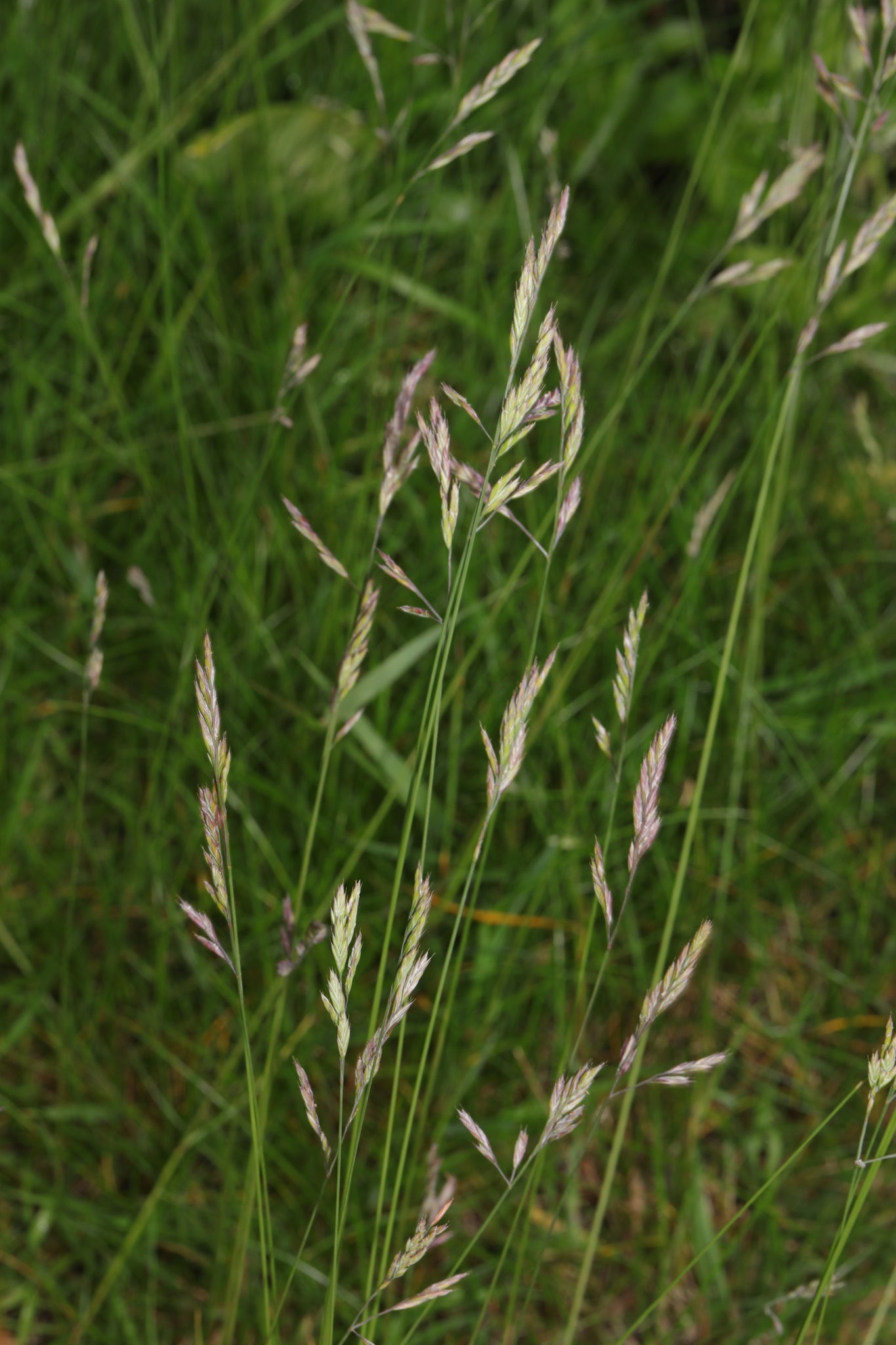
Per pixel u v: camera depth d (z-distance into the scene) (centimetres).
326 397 52
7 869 45
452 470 31
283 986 36
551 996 45
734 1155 44
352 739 44
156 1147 42
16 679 48
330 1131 43
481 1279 42
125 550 52
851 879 49
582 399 29
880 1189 44
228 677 46
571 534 50
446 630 30
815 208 40
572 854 44
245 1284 41
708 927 30
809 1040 47
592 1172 44
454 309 51
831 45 52
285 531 49
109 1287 40
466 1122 31
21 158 36
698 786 35
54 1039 42
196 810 45
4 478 47
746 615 52
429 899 30
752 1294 42
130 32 53
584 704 49
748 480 51
